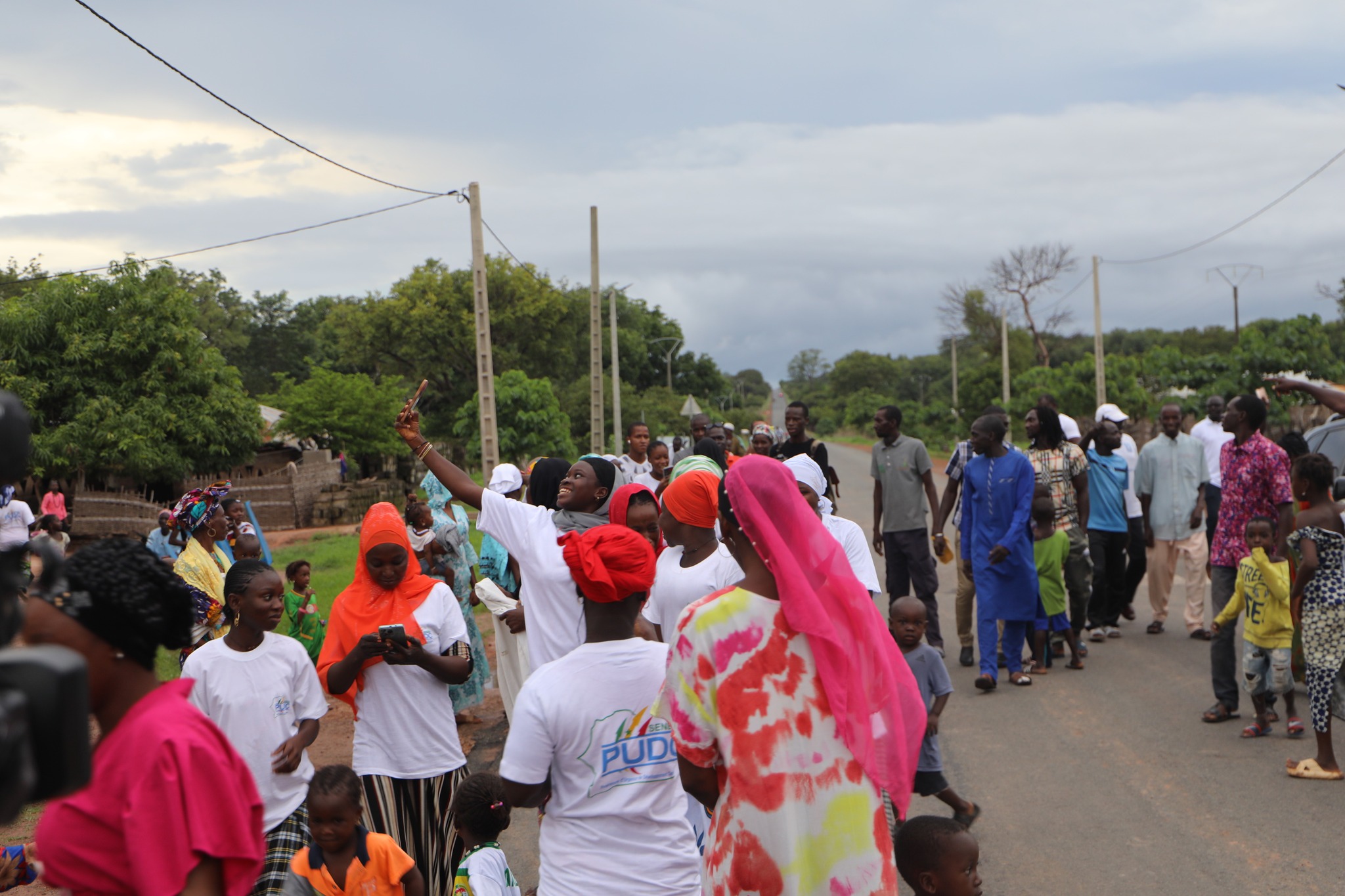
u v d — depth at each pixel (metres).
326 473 29.48
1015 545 7.93
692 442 12.77
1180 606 11.42
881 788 2.72
